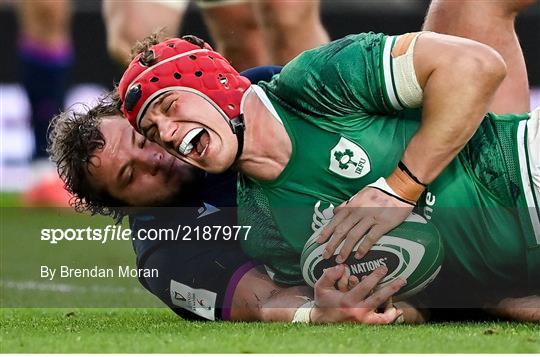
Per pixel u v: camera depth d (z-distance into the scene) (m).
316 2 14.52
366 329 8.23
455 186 8.58
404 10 30.12
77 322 9.32
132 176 9.48
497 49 10.64
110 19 16.91
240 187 8.88
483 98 8.20
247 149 8.40
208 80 8.30
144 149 9.47
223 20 15.97
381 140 8.41
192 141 8.28
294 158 8.42
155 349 7.40
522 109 10.59
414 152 8.27
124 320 9.53
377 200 8.34
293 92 8.35
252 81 9.88
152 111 8.30
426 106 8.27
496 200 8.66
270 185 8.57
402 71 8.25
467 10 10.70
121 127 9.53
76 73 29.92
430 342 7.56
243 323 8.80
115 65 30.03
